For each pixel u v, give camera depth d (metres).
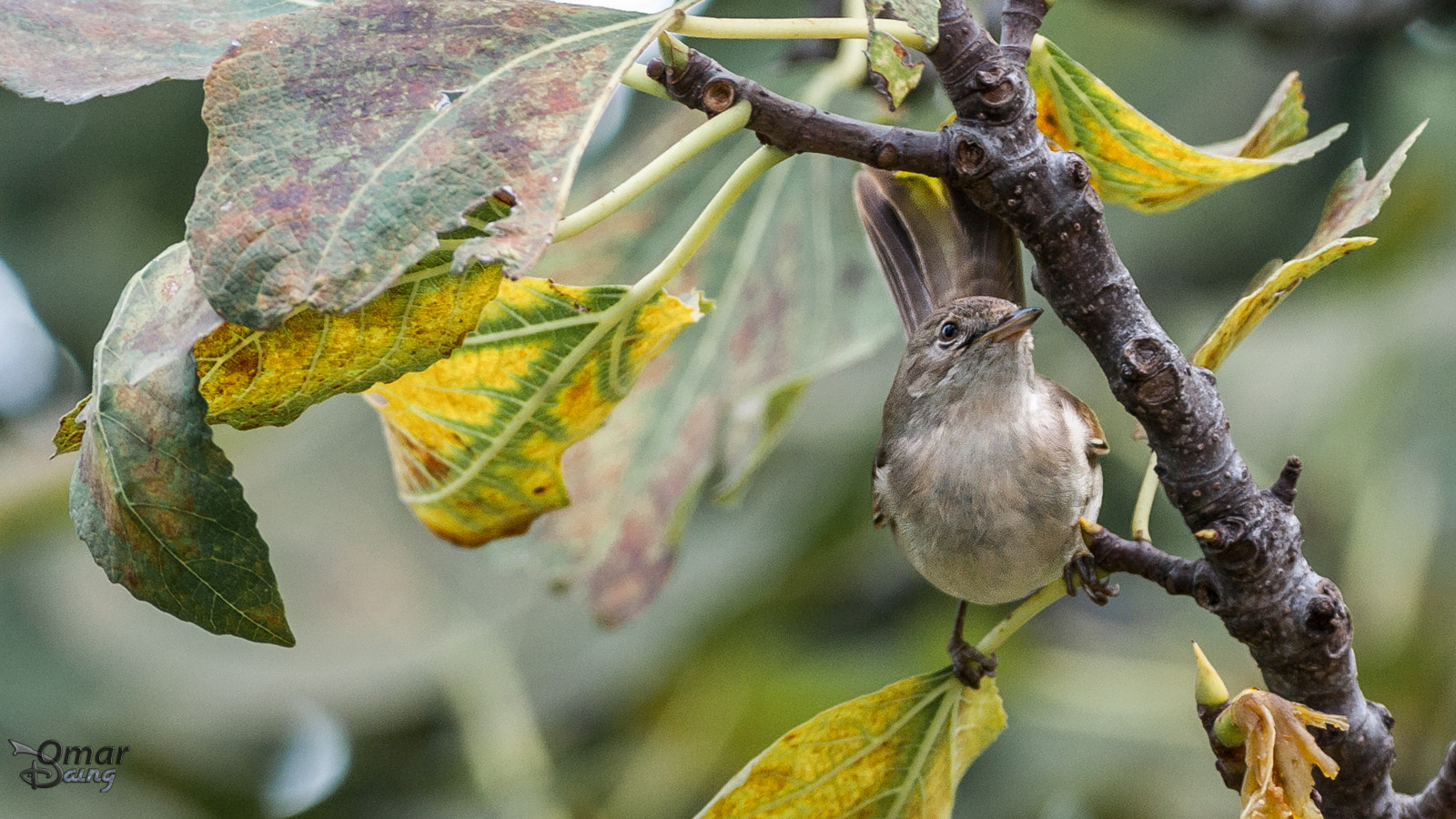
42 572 10.07
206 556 3.99
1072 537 7.04
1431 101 9.54
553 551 7.50
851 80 7.43
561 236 4.02
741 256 7.67
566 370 4.92
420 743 10.27
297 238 3.52
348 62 3.71
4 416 10.19
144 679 9.86
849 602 10.55
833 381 10.55
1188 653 9.90
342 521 10.34
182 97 9.74
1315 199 9.68
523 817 9.45
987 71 4.27
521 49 3.76
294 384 4.27
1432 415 9.31
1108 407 10.12
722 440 7.58
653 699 10.19
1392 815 4.69
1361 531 9.34
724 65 9.06
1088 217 4.38
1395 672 9.21
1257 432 9.63
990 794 9.55
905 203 7.00
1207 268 9.83
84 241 9.86
